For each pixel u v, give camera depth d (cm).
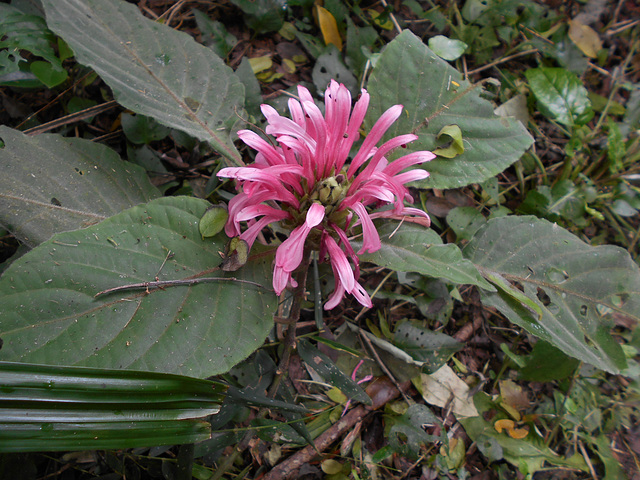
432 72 39
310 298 41
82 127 42
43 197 32
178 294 29
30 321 26
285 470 37
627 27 64
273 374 36
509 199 53
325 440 39
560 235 38
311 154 28
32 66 36
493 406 44
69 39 31
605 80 61
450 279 31
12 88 41
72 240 28
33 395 23
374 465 40
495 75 57
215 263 31
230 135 36
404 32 39
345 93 29
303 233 28
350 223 32
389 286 45
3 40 36
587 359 34
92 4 35
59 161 33
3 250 38
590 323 36
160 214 30
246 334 30
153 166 41
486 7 56
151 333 28
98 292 28
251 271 32
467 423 42
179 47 36
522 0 58
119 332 27
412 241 34
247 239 30
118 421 25
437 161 38
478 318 47
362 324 44
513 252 38
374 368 42
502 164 38
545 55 59
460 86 39
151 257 29
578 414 44
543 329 35
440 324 46
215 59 37
